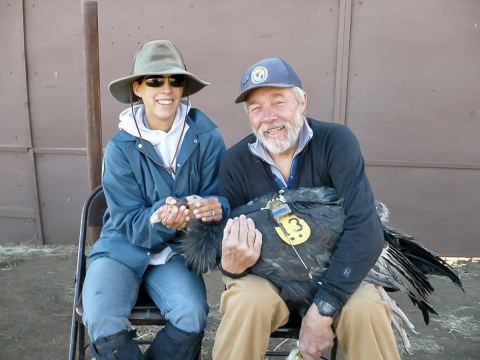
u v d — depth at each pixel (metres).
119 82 2.06
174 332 1.82
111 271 1.97
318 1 4.01
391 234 1.99
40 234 4.66
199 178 2.16
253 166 1.99
